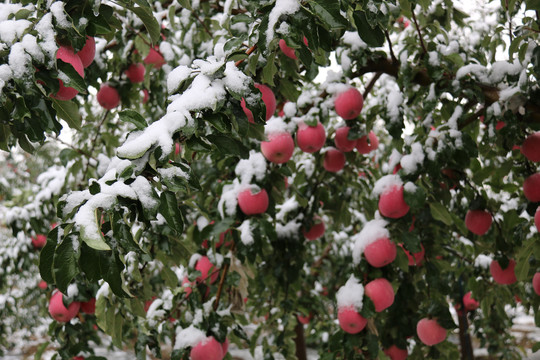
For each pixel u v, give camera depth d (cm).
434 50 200
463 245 309
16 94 105
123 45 230
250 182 223
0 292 414
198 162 266
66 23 101
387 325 231
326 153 254
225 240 235
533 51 160
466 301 332
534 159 192
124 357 646
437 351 252
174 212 98
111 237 90
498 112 182
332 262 430
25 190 329
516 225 216
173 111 103
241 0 177
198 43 252
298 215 272
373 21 115
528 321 851
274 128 212
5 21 102
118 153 92
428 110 193
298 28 109
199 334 195
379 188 201
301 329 376
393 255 207
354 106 213
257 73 161
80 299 218
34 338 751
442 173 207
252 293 335
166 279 251
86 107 295
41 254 87
